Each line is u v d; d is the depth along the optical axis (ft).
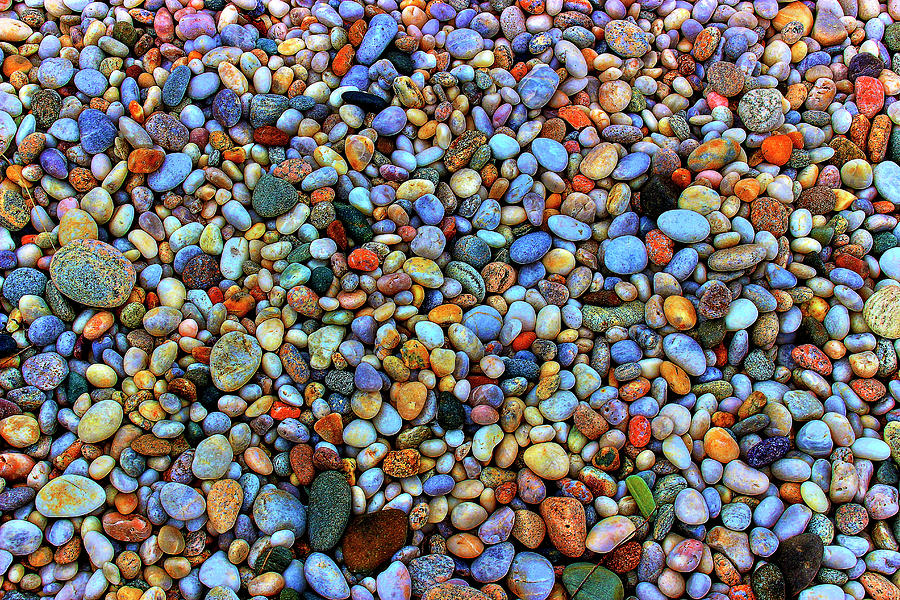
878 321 1.84
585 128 1.95
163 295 1.82
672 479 1.76
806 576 1.69
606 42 2.01
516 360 1.82
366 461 1.74
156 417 1.73
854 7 2.07
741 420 1.80
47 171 1.83
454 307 1.83
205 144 1.90
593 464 1.78
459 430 1.77
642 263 1.87
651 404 1.79
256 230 1.87
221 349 1.75
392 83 1.93
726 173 1.90
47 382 1.74
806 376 1.82
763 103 1.92
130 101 1.88
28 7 1.96
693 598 1.71
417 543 1.73
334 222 1.86
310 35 1.96
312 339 1.80
